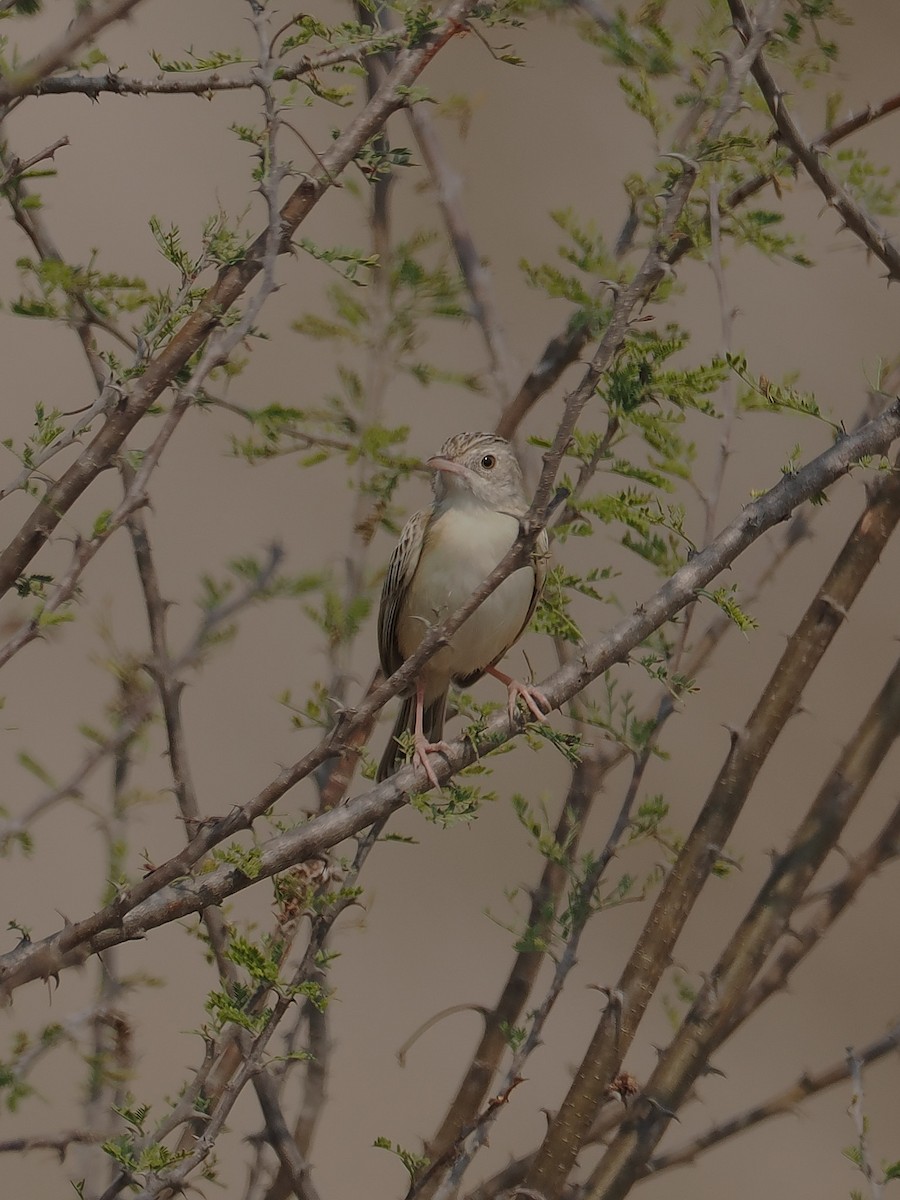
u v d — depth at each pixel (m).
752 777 7.95
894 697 8.29
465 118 10.65
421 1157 7.45
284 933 7.11
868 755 8.24
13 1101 7.57
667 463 7.84
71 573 6.38
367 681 12.30
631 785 8.09
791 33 7.82
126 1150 6.80
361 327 9.92
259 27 6.58
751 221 8.02
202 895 6.36
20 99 6.57
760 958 8.03
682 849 7.92
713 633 9.11
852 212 7.25
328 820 6.60
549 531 8.19
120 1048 8.19
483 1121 7.29
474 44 17.31
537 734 7.22
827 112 8.13
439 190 10.49
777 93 7.01
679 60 8.41
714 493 7.54
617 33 8.34
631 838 8.30
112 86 6.51
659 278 6.31
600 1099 7.66
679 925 7.82
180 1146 7.62
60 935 6.20
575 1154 7.61
